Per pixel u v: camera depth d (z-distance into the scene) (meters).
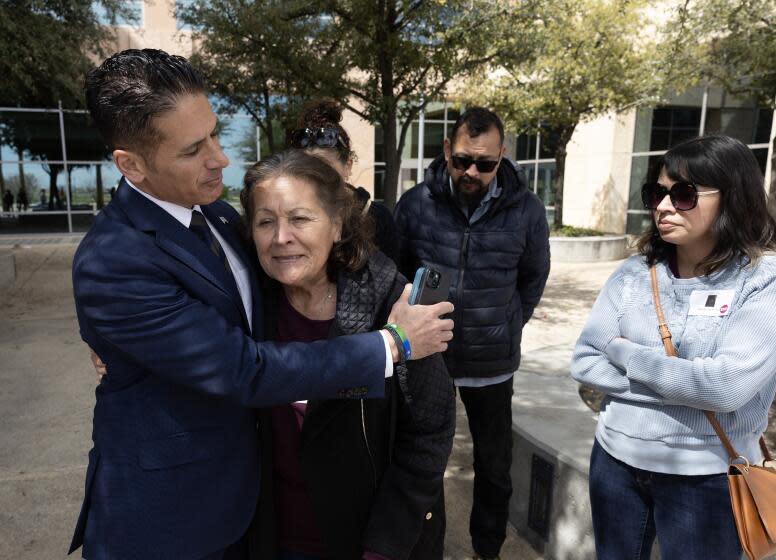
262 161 1.50
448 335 1.46
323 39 7.44
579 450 2.65
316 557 1.64
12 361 5.64
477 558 2.69
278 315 1.62
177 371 1.34
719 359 1.53
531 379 3.75
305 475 1.53
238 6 7.50
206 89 1.37
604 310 1.87
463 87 10.94
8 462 3.65
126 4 13.50
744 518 1.48
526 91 10.88
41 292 8.85
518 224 2.51
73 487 3.35
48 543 2.84
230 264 1.57
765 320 1.53
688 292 1.70
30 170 16.84
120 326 1.33
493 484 2.59
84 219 17.56
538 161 17.53
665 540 1.69
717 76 9.34
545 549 2.73
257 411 1.62
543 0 6.92
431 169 2.58
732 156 1.59
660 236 1.79
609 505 1.81
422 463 1.52
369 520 1.53
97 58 14.11
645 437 1.68
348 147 2.18
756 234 1.63
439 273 1.51
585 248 12.11
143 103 1.27
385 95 7.12
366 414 1.51
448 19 6.68
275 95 10.38
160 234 1.38
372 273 1.53
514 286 2.57
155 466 1.42
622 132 14.35
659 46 9.18
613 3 10.20
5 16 7.38
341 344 1.39
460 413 4.37
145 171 1.35
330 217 1.47
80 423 4.24
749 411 1.62
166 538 1.44
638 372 1.65
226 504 1.51
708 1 7.00
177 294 1.36
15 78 8.22
